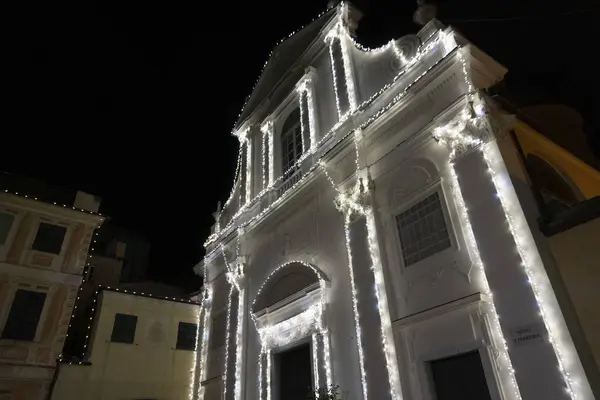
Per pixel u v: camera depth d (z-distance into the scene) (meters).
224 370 13.30
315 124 12.96
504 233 6.83
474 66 8.42
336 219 10.66
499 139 7.57
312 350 9.96
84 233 17.36
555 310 5.95
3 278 15.13
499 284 6.64
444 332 7.31
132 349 17.20
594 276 6.08
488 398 6.58
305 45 15.52
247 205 15.08
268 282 12.07
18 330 14.77
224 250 15.31
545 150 9.73
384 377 7.87
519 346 6.14
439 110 8.70
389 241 8.95
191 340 18.83
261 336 11.75
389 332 8.13
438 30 9.63
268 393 10.78
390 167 9.50
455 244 7.68
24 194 16.33
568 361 5.65
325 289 10.11
